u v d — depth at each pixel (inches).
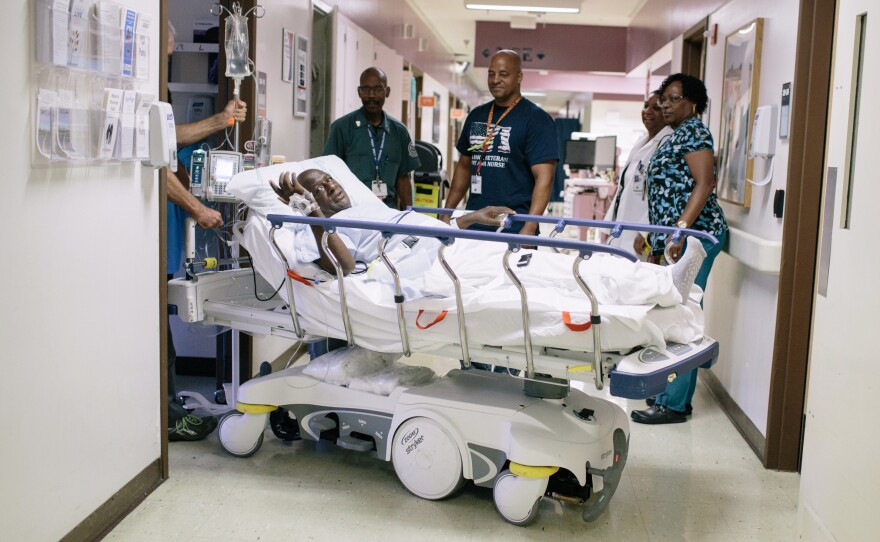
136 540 101.0
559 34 494.3
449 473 113.6
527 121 154.1
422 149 273.3
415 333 111.3
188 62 172.9
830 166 95.0
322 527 106.8
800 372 131.6
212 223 131.0
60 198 90.0
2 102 79.4
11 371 82.6
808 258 129.0
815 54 125.4
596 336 99.1
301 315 122.6
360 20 278.5
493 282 113.0
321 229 114.3
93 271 97.7
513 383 122.8
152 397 115.3
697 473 132.1
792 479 130.3
